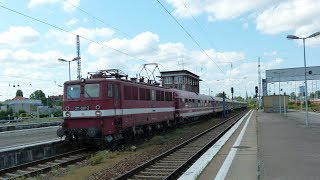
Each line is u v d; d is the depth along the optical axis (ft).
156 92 99.45
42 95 519.19
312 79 249.96
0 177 49.83
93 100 71.92
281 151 58.75
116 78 77.25
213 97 215.31
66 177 49.24
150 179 45.50
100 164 59.72
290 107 342.03
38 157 65.77
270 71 258.57
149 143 86.38
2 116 265.95
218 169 47.16
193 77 339.16
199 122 172.35
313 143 69.36
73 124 73.51
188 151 69.36
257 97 327.06
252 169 44.88
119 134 77.30
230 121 170.81
